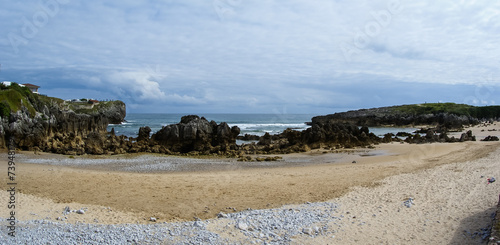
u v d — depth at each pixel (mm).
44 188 20922
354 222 13820
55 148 42562
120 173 27766
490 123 113938
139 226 13680
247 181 23641
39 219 14664
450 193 17406
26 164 32344
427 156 36031
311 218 14406
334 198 18453
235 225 13461
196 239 12102
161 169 30859
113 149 44125
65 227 13516
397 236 12297
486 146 42281
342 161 35281
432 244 11508
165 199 19062
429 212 14648
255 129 95500
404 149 43750
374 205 16281
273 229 13156
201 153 42844
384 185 20875
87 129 58406
